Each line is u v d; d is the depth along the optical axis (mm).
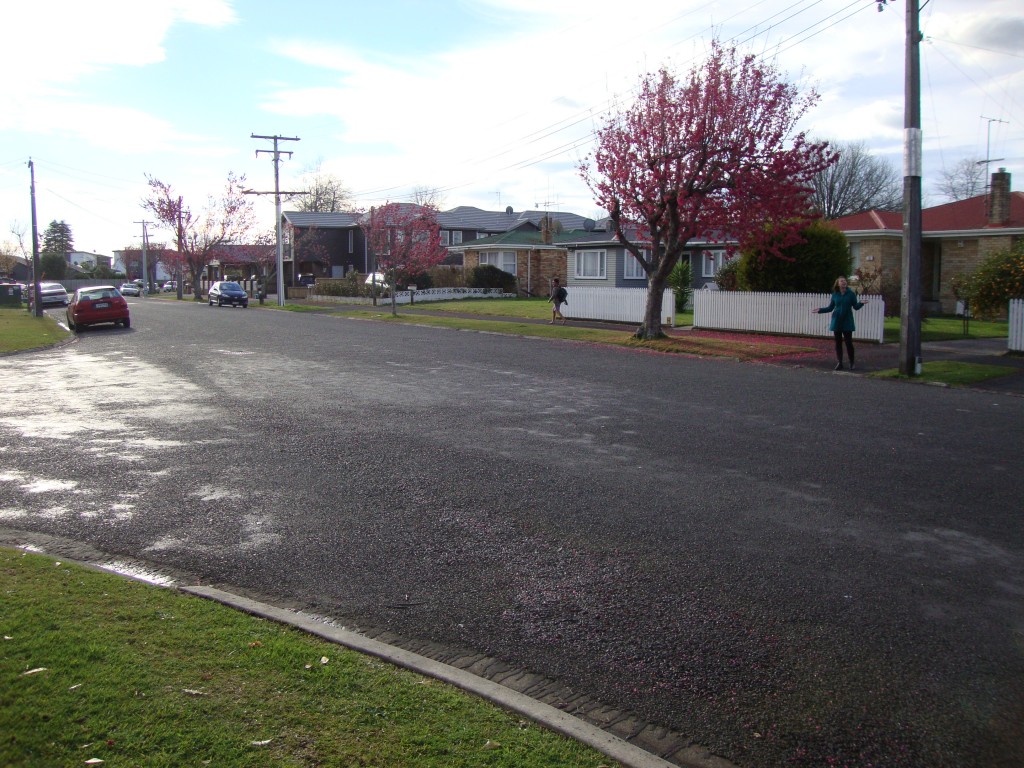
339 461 8922
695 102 21297
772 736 3855
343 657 4379
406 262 47094
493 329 27844
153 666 4090
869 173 64312
